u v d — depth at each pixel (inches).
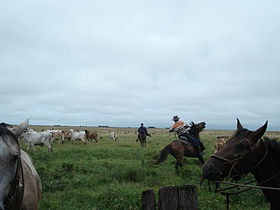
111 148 698.8
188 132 406.0
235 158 118.9
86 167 397.7
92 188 286.4
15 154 93.0
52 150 650.2
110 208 217.3
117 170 354.6
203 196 244.7
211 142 959.0
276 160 125.0
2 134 95.0
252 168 123.0
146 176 339.9
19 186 100.9
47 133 633.0
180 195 97.9
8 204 92.7
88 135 1072.8
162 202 97.4
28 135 612.7
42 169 362.0
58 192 266.2
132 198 231.8
